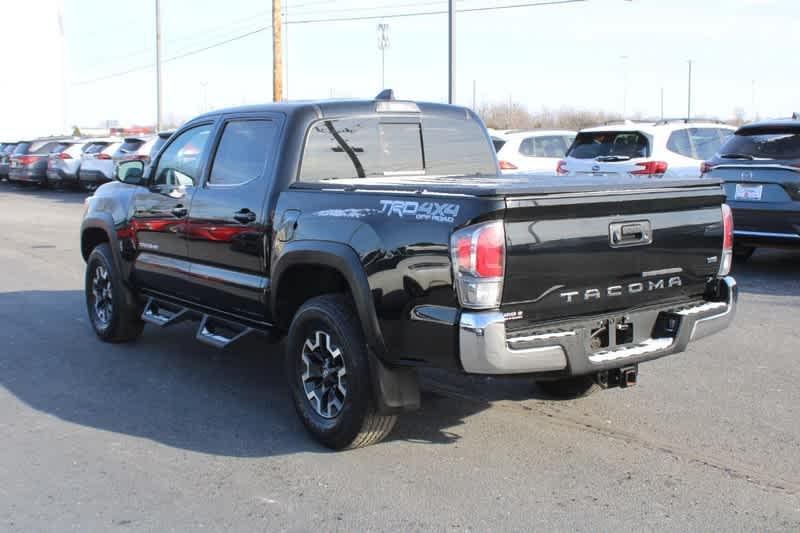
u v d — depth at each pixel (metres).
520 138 14.88
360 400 4.73
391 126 5.95
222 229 5.87
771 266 11.39
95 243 7.95
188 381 6.47
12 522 4.08
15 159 30.42
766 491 4.36
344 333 4.76
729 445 5.02
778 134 10.17
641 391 6.09
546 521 4.02
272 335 5.75
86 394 6.14
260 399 6.02
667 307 4.90
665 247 4.77
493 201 4.06
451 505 4.21
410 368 4.70
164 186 6.64
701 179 4.98
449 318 4.20
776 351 7.11
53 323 8.47
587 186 4.36
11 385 6.36
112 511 4.20
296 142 5.49
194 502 4.30
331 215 4.92
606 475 4.58
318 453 4.95
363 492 4.38
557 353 4.30
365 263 4.61
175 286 6.55
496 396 6.02
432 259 4.26
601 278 4.50
